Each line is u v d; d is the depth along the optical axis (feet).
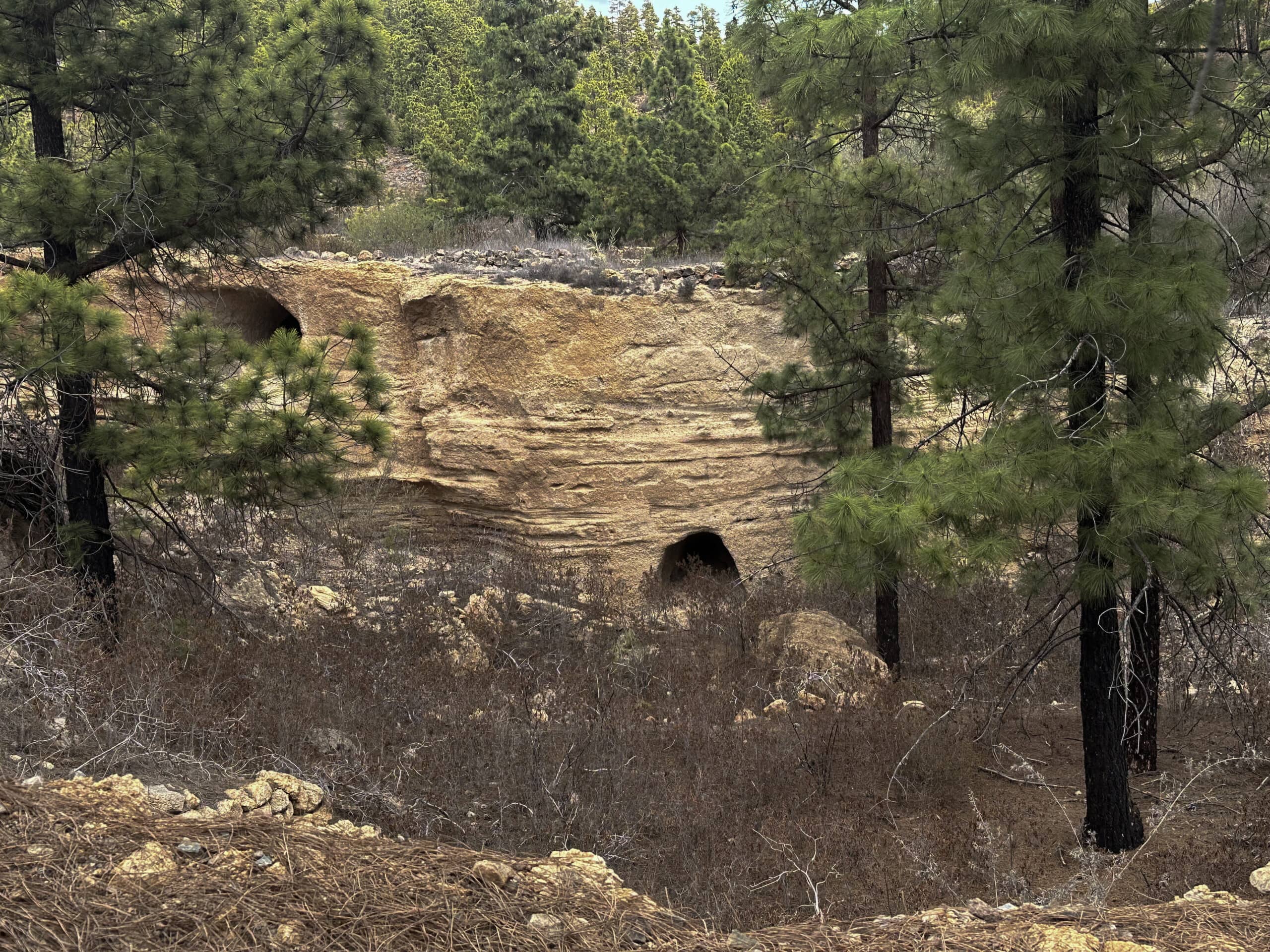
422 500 59.16
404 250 70.90
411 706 34.42
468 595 51.03
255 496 36.19
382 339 58.70
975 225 33.40
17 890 13.94
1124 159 27.53
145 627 34.09
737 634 48.62
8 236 34.22
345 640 40.24
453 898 15.38
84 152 39.47
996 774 35.35
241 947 13.48
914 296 46.75
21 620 29.25
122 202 34.42
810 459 50.90
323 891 15.06
